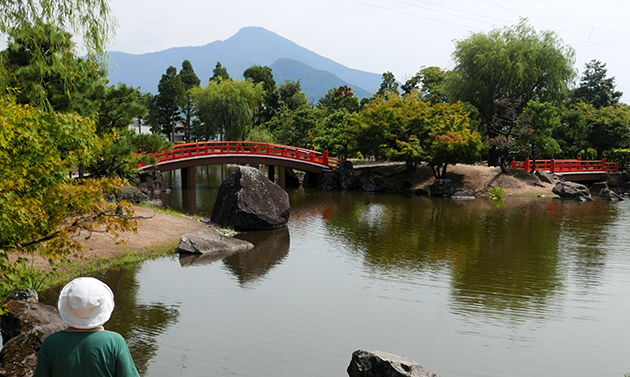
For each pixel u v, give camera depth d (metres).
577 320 11.35
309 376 8.40
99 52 8.64
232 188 23.14
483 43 43.00
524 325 11.02
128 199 27.77
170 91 79.56
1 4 7.99
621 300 12.78
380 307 12.16
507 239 20.84
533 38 42.94
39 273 9.30
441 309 12.05
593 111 50.62
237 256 17.56
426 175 40.56
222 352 9.27
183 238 17.94
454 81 45.03
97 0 8.47
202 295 12.87
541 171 39.97
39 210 8.35
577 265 16.41
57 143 8.81
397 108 41.41
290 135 64.00
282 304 12.28
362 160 58.66
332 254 18.05
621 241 20.34
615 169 45.66
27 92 12.96
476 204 32.34
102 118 21.02
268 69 97.00
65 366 2.83
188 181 38.62
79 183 10.02
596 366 8.99
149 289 13.26
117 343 2.95
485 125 44.34
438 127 37.50
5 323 8.76
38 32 8.24
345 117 48.31
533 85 42.50
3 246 8.30
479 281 14.51
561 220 25.70
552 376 8.59
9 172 7.83
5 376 6.74
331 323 10.98
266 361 8.94
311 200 34.50
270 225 23.05
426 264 16.58
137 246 17.33
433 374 7.61
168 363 8.73
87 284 2.93
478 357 9.34
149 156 22.48
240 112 62.00
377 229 23.22
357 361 7.90
